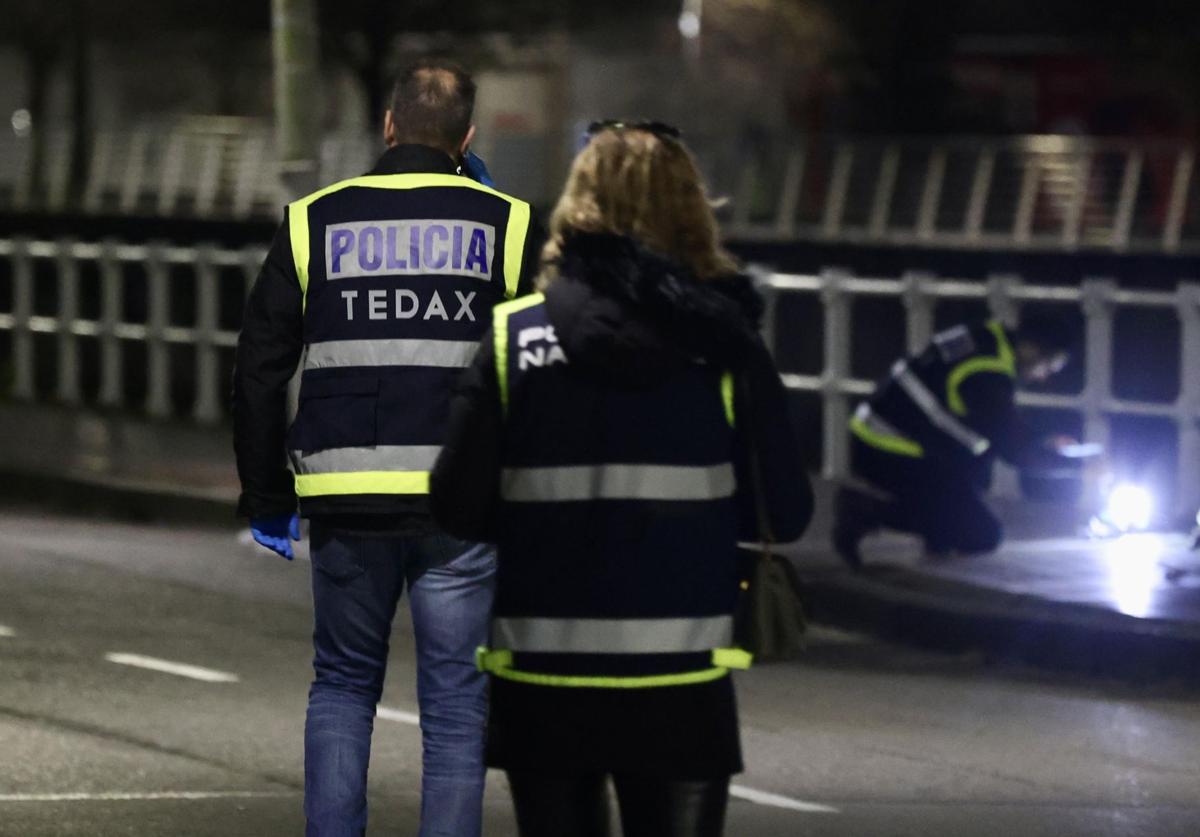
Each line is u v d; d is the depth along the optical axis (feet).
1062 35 325.21
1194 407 110.93
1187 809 59.26
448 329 43.32
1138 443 167.84
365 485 42.93
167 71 403.54
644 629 33.83
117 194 354.54
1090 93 323.37
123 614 90.74
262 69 386.52
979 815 58.13
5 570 102.06
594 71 361.92
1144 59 320.29
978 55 328.49
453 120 44.68
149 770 61.36
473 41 352.69
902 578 91.61
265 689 74.64
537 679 34.09
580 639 33.86
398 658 81.41
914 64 319.68
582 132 35.65
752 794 60.44
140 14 365.40
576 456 34.14
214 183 337.11
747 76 337.72
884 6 317.83
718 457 34.55
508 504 34.63
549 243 34.94
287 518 44.42
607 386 34.14
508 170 333.01
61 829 54.39
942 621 85.35
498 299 43.88
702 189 34.88
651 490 34.04
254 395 43.68
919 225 299.38
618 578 33.88
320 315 43.57
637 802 34.65
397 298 43.37
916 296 127.13
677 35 353.72
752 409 34.65
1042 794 60.95
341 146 314.14
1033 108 326.03
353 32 332.80
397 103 44.73
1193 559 95.96
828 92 325.42
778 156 315.37
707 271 34.65
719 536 34.45
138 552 108.88
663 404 34.19
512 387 34.45
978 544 96.43
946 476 94.89
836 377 130.72
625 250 33.86
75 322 182.39
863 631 88.89
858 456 95.96
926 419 94.27
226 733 66.80
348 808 43.37
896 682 79.00
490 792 59.67
